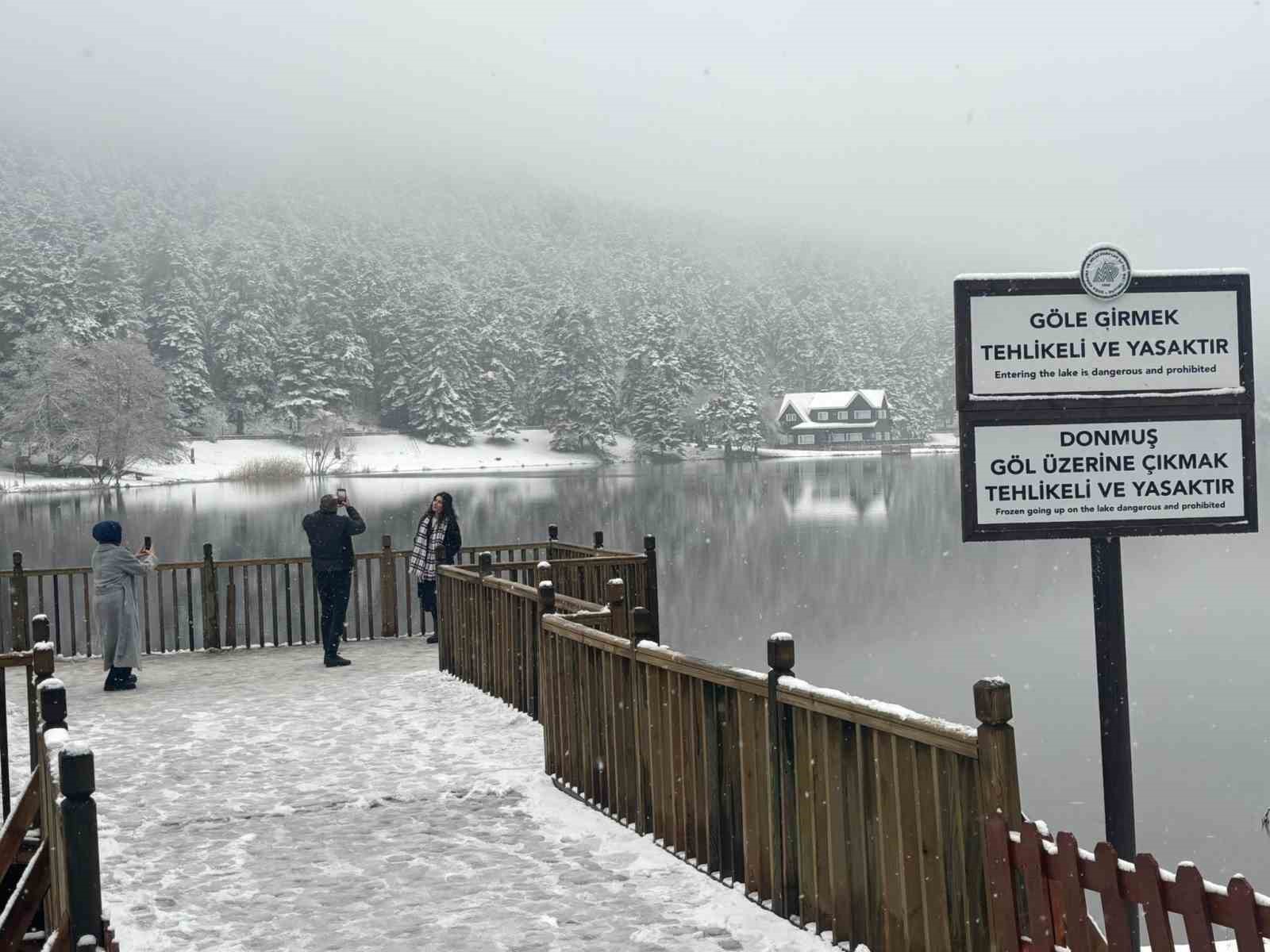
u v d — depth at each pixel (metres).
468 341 143.38
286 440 127.31
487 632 10.73
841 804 4.85
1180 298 5.84
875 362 183.88
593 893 5.64
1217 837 14.38
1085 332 5.84
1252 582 36.94
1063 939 3.72
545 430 148.25
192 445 118.88
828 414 166.25
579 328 139.88
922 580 38.94
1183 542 48.22
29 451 102.44
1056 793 15.94
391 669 12.34
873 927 4.68
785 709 5.25
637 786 6.57
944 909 4.27
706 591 36.75
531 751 8.56
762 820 5.44
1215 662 25.47
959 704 21.62
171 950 5.03
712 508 69.81
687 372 145.88
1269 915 3.02
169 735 9.39
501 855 6.25
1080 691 22.70
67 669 13.23
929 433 182.50
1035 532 5.84
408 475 116.69
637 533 54.47
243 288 147.88
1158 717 20.61
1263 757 17.78
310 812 7.12
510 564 11.91
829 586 37.66
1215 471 5.86
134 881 5.94
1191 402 5.83
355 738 9.14
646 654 6.38
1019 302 5.84
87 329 116.50
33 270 119.62
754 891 5.49
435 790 7.55
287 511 71.31
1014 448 5.85
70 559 44.12
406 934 5.16
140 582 33.38
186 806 7.29
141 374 101.44
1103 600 5.88
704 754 5.90
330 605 12.61
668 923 5.23
